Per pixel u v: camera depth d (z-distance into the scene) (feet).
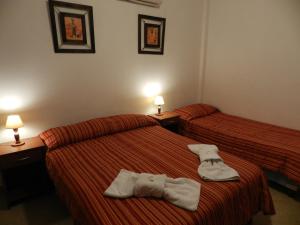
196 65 12.16
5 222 6.05
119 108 9.53
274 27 9.02
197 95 12.77
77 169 5.45
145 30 9.46
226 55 11.03
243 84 10.57
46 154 6.52
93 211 4.02
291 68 8.77
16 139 6.75
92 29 8.01
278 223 5.99
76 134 7.16
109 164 5.70
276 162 7.11
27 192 7.16
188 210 3.96
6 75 6.74
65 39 7.55
